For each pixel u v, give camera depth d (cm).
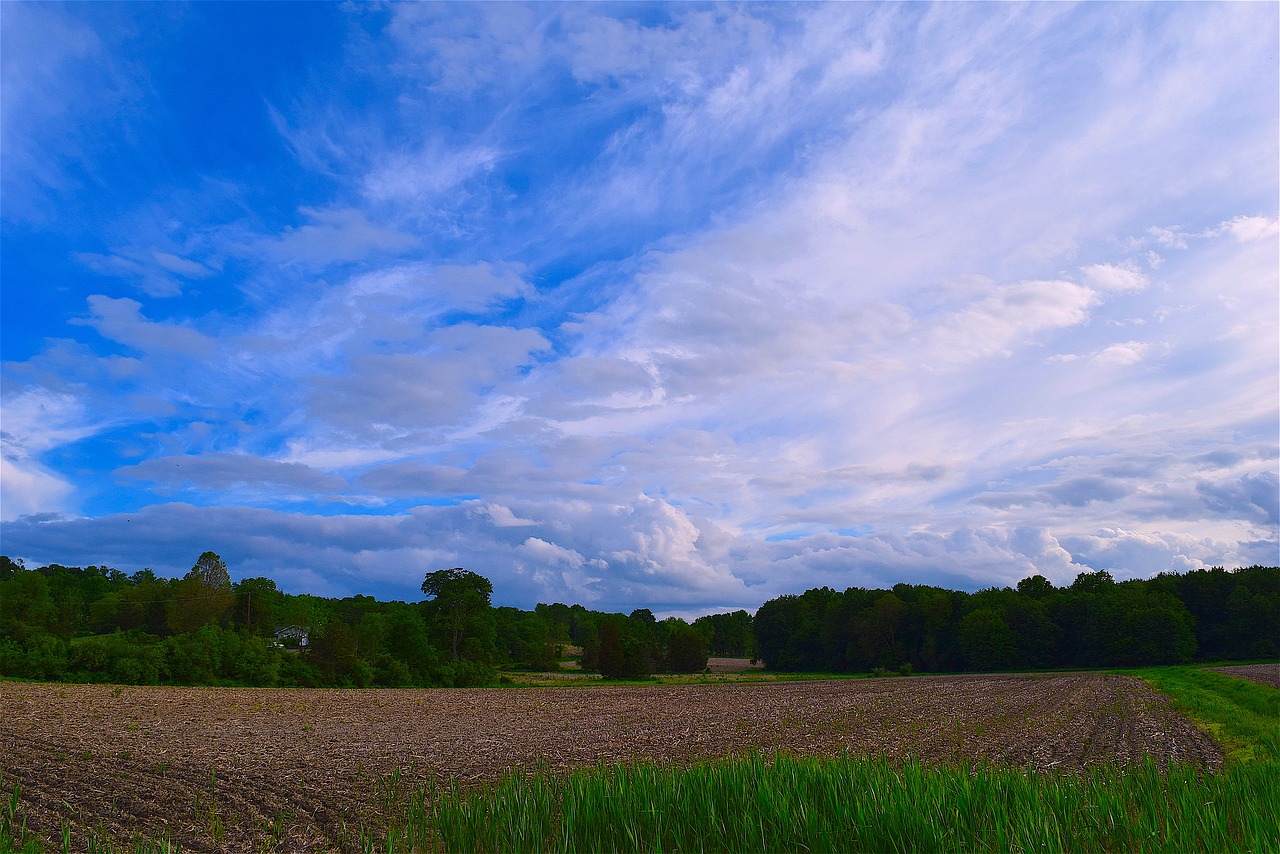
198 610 9456
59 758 2108
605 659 11400
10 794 1623
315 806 1564
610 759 2380
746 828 1030
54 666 5878
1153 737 2852
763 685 8862
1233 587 13000
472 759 2366
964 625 13662
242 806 1561
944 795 1102
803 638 15888
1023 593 15838
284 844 1268
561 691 7331
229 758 2245
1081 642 12912
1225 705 4094
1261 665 10600
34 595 8888
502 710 4703
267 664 7044
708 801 1145
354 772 2028
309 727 3303
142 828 1368
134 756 2205
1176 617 12112
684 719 4059
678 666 13475
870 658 14700
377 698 5659
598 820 1121
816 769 1289
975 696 5838
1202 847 962
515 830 1103
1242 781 1188
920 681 9112
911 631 14738
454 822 1162
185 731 2981
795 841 1002
